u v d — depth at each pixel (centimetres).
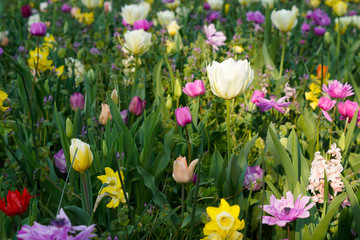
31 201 187
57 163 213
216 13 524
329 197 178
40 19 516
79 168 154
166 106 235
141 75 300
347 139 207
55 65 339
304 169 190
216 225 147
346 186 161
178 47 356
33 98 276
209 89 278
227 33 480
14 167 205
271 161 182
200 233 184
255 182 189
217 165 199
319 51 400
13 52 436
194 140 196
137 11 349
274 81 307
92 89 273
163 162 206
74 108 238
